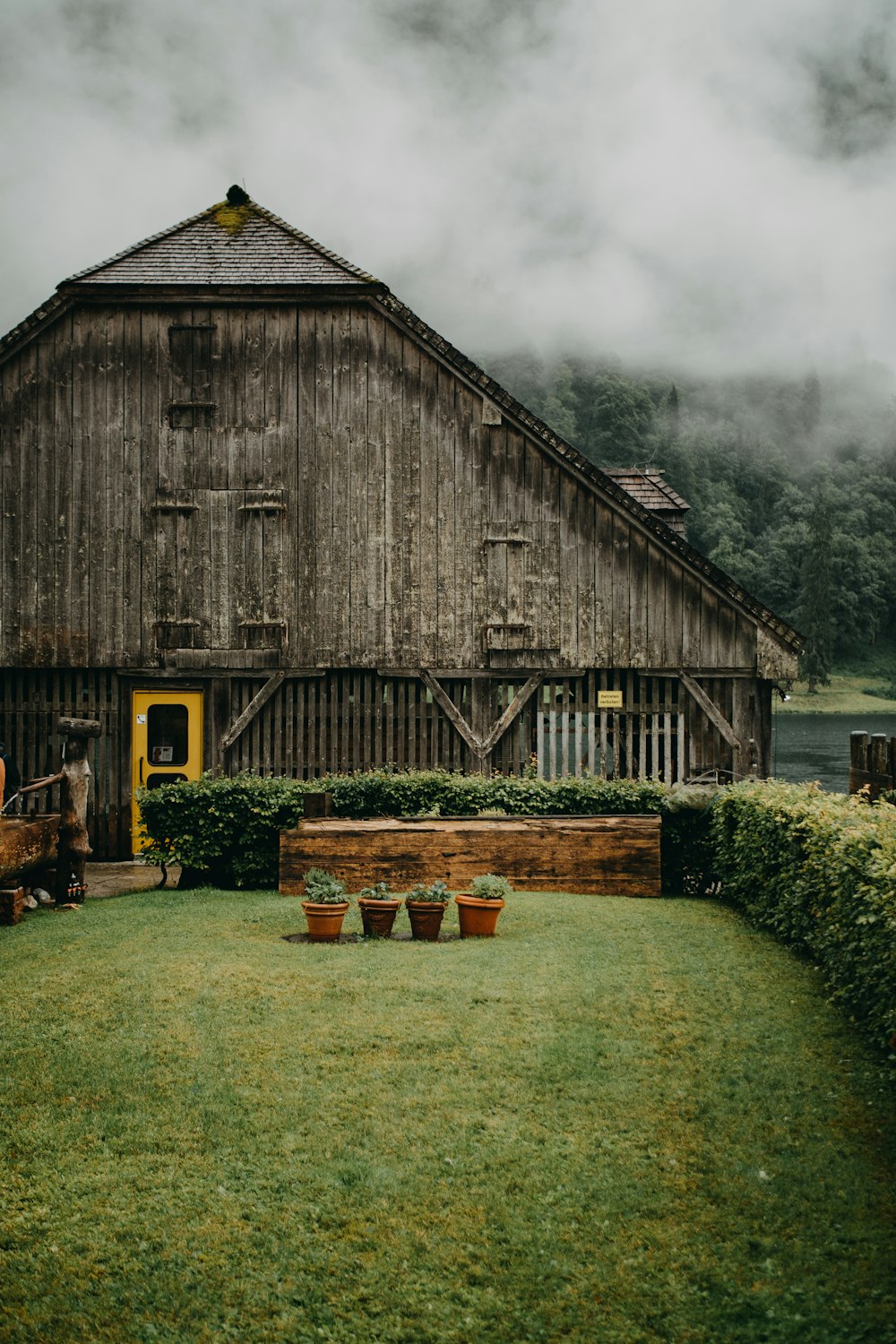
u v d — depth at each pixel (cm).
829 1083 635
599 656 1614
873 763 1558
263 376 1641
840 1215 498
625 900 1194
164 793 1290
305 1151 562
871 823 830
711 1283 455
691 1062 671
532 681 1617
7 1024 732
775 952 941
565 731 1622
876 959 707
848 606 11806
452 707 1625
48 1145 569
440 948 930
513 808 1321
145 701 1639
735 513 14925
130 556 1630
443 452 1631
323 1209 511
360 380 1638
